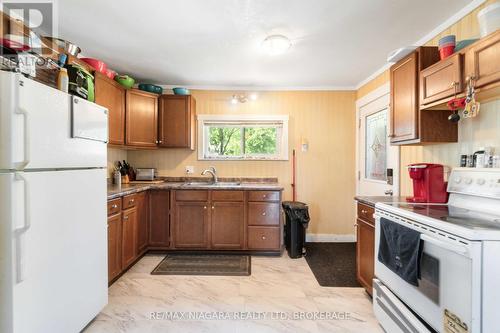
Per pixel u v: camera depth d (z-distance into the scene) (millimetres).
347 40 2311
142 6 1830
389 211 1675
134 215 2719
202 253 3158
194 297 2154
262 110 3705
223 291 2256
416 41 2314
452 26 1952
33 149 1245
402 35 2221
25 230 1208
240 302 2080
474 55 1409
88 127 1673
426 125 1861
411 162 2428
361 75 3227
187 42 2375
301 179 3721
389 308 1621
